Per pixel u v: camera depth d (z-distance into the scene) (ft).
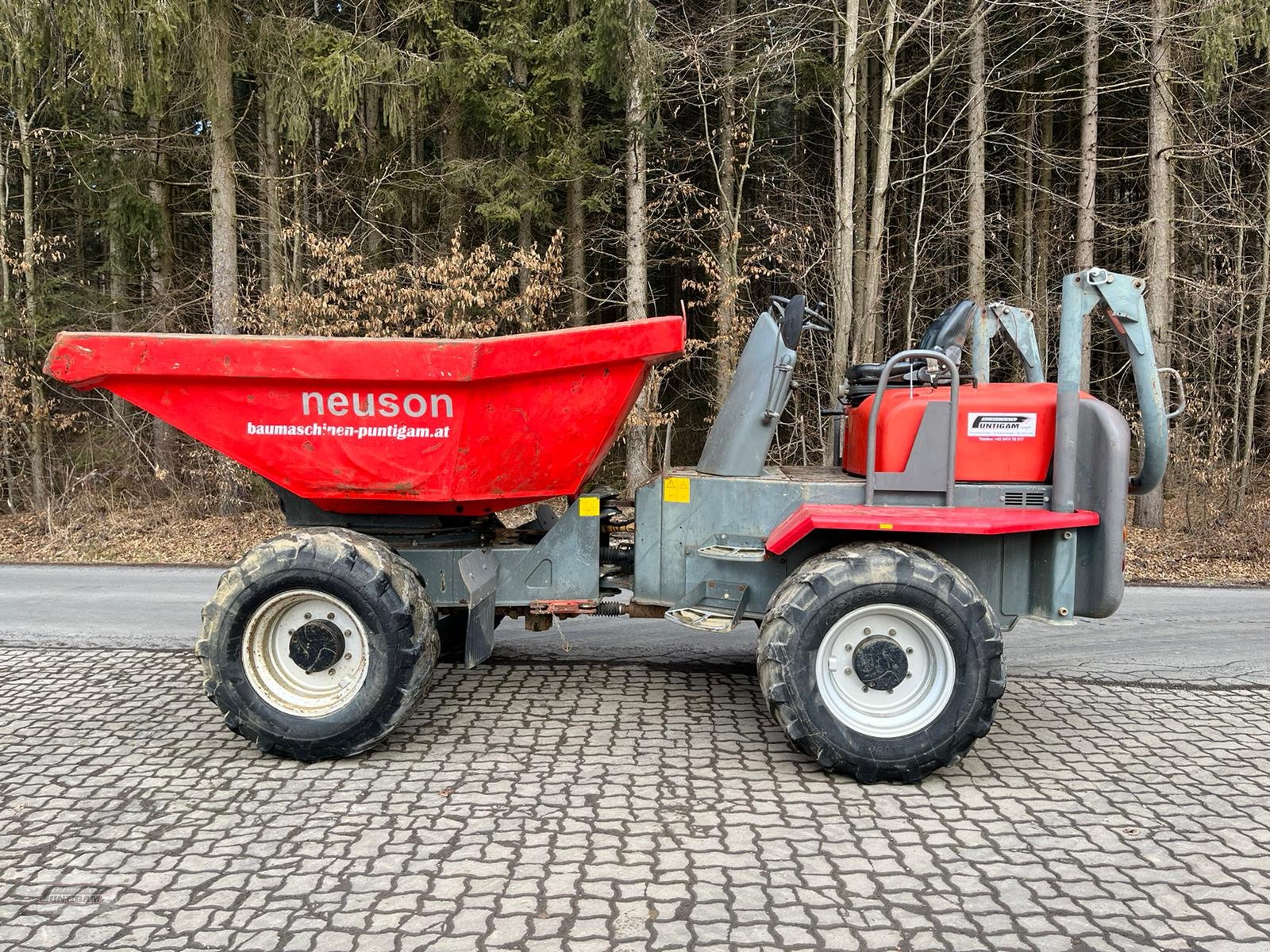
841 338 37.32
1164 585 28.19
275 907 9.19
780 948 8.50
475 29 48.39
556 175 42.88
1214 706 15.89
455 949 8.45
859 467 14.88
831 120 54.75
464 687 16.57
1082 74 51.39
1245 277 40.68
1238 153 46.06
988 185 57.98
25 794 11.91
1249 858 10.34
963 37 38.83
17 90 40.45
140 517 42.14
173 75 38.34
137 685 16.62
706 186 56.70
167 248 47.39
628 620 22.33
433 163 46.91
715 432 14.88
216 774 12.59
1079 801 11.90
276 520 41.11
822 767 12.71
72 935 8.70
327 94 37.96
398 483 13.82
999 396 13.84
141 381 13.41
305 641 13.20
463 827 10.96
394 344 13.01
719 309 43.70
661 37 45.06
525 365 13.14
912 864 10.15
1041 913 9.16
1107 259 56.54
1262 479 45.93
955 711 12.23
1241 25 35.91
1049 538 13.23
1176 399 40.32
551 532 14.85
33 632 20.76
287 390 13.46
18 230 49.19
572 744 13.75
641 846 10.51
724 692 16.43
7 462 44.57
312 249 38.47
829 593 12.32
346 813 11.35
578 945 8.52
